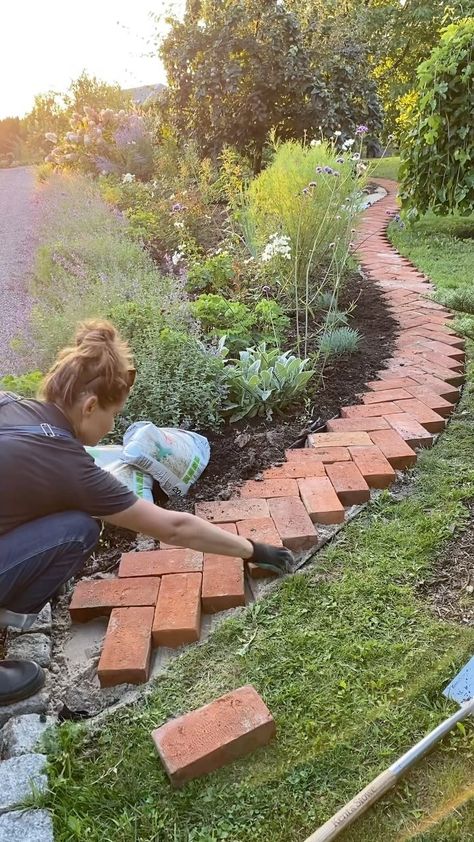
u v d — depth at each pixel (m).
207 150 10.30
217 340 4.04
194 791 1.66
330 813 1.58
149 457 2.77
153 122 11.34
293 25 9.59
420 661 1.97
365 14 13.45
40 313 4.37
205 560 2.41
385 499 2.77
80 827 1.58
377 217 9.22
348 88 10.26
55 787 1.65
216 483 2.96
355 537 2.54
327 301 4.98
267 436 3.30
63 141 12.73
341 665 1.97
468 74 6.61
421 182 7.46
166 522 1.86
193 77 9.99
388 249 7.25
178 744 1.71
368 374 3.94
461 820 1.55
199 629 2.17
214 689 1.93
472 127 6.83
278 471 2.94
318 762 1.70
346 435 3.21
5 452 1.73
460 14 15.09
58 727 1.82
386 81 17.44
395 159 16.41
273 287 5.05
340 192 5.16
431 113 6.95
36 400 1.87
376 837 1.52
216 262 5.17
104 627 2.23
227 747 1.71
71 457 1.77
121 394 1.89
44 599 1.94
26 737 1.79
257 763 1.72
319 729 1.79
